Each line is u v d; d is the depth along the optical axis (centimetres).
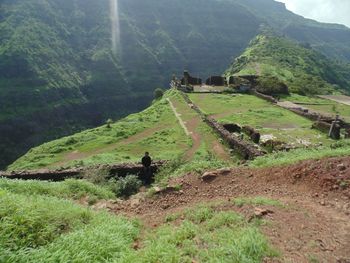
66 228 788
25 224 703
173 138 3006
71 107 12250
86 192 1305
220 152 2495
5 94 10919
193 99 5100
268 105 4700
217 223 763
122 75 15025
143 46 17400
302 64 11144
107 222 838
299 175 1023
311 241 616
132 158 2472
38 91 11569
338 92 8362
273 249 582
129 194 1509
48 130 10725
